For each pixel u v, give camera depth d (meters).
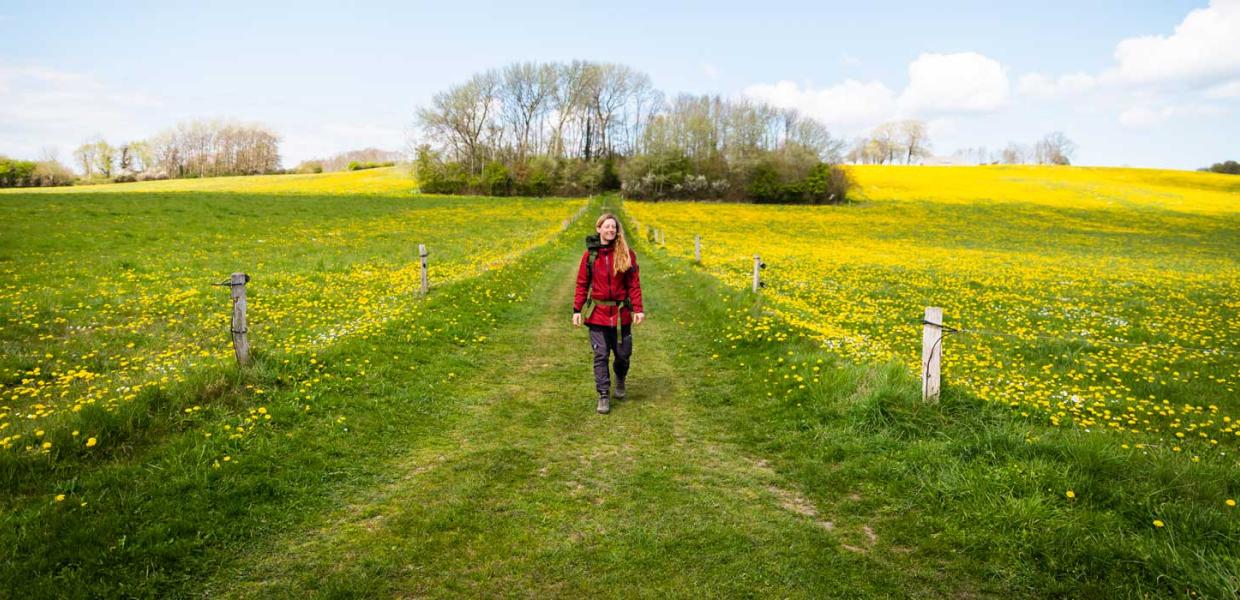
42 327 10.11
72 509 3.96
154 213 35.28
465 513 4.33
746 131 92.69
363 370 7.36
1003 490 4.36
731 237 40.88
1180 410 7.18
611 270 6.74
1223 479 4.41
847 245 38.53
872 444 5.42
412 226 37.31
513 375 8.08
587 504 4.49
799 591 3.45
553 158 88.38
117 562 3.57
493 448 5.56
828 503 4.54
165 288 14.18
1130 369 9.09
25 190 75.38
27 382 7.37
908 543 3.96
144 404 5.41
